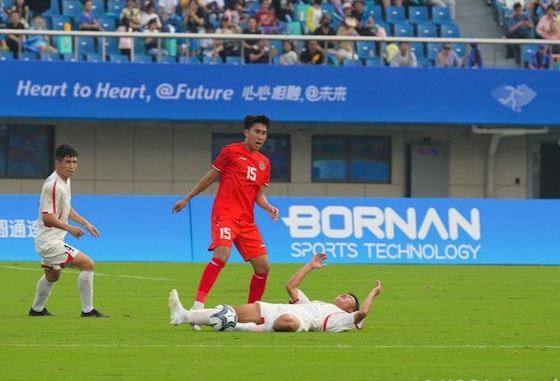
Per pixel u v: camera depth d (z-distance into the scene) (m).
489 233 76.25
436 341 34.75
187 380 27.06
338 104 86.12
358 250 74.50
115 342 33.47
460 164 92.81
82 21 87.75
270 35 85.44
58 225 39.81
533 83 87.88
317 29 89.25
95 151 88.69
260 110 85.56
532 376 28.19
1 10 87.06
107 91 84.00
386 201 75.38
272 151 90.75
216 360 30.11
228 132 90.31
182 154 89.75
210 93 85.00
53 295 49.88
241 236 38.31
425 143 92.81
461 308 45.97
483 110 87.50
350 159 91.81
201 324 35.62
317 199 74.75
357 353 31.72
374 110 86.44
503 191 93.50
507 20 94.94
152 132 89.25
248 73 85.31
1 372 27.98
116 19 89.56
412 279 61.03
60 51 84.56
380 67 86.25
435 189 93.12
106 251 73.00
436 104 87.06
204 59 86.00
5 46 83.75
